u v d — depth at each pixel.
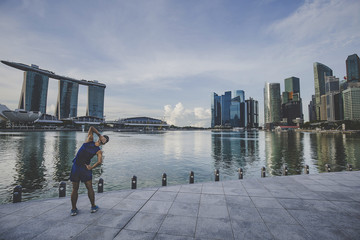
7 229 4.06
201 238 3.76
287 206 5.43
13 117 197.25
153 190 6.85
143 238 3.74
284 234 3.91
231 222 4.45
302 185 7.49
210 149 50.91
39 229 4.07
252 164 29.78
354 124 184.62
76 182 4.79
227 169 26.17
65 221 4.45
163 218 4.65
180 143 70.56
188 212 5.01
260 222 4.45
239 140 89.69
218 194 6.44
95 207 5.00
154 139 93.00
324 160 32.78
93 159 34.25
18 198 5.79
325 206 5.43
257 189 6.99
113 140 83.94
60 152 39.00
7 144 54.09
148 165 28.52
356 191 6.79
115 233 3.92
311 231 4.04
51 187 17.38
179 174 23.14
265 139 96.88
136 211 5.05
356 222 4.46
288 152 43.88
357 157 35.81
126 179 20.45
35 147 47.25
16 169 24.41
